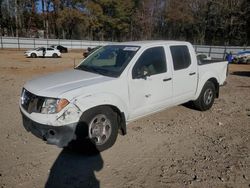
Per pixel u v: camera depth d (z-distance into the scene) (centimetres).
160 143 457
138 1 7038
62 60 2606
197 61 595
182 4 6331
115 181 343
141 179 348
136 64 455
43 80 435
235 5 5641
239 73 1608
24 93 426
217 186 334
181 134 499
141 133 498
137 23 7012
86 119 390
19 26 6191
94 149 407
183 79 545
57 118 366
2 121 548
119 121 449
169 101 523
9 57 2811
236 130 527
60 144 370
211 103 656
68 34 6725
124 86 433
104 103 404
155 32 7138
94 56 526
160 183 339
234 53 3011
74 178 348
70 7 6359
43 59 2702
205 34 6450
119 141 461
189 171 368
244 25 5600
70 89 384
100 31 7125
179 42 553
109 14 7044
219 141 471
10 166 372
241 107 704
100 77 433
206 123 564
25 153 411
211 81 655
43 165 378
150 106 482
